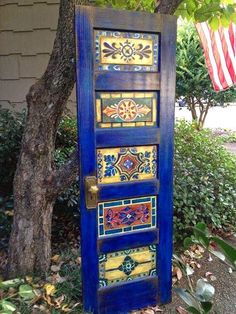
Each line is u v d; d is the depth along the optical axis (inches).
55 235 133.2
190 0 113.8
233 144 366.3
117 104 83.7
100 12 78.1
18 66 183.6
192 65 332.2
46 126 96.5
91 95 80.3
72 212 134.9
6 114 152.7
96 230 86.5
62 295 93.8
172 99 88.7
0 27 182.1
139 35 83.0
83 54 78.0
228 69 197.2
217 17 110.7
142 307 94.7
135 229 91.1
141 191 89.4
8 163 142.7
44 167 98.6
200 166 161.6
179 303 98.0
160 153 90.0
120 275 91.2
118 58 81.7
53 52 93.5
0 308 75.1
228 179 165.3
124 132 85.0
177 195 131.4
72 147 150.8
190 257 122.8
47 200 101.1
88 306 88.6
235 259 50.5
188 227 118.1
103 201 86.0
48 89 94.3
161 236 94.0
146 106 86.8
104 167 85.1
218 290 106.0
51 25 176.7
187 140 188.5
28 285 90.7
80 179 82.7
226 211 151.2
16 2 178.7
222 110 568.4
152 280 94.8
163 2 90.0
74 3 88.0
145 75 84.7
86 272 87.0
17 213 101.3
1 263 113.5
